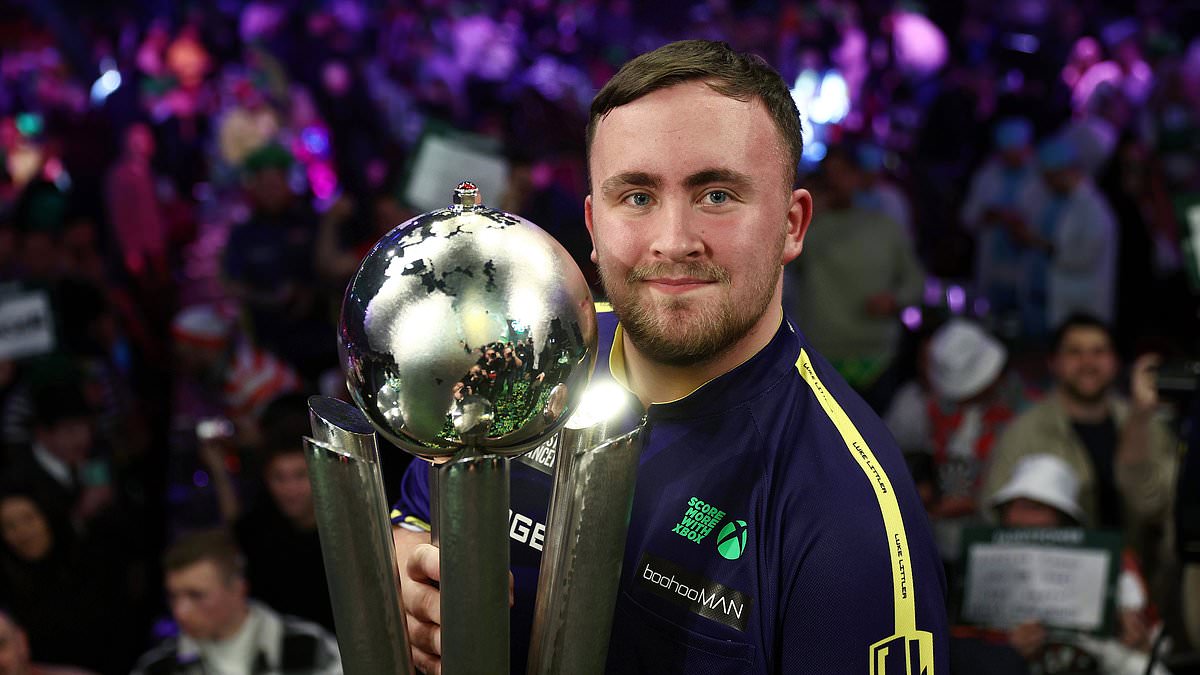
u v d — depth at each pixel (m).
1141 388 3.33
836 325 4.96
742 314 0.82
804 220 0.90
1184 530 1.46
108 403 4.01
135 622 3.35
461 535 0.66
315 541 3.12
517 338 0.66
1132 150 6.16
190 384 4.36
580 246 3.17
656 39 12.16
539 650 0.74
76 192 6.70
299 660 2.75
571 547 0.71
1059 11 10.30
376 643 0.71
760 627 0.89
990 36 10.23
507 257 0.67
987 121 8.18
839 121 9.84
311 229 4.86
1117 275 6.05
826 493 0.89
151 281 6.29
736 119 0.79
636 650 0.91
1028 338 5.73
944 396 3.85
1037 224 5.87
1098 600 2.71
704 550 0.90
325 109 9.06
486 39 10.80
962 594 2.74
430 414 0.66
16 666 2.63
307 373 4.63
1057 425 3.44
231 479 3.76
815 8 10.93
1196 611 2.51
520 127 9.23
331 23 9.48
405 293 0.66
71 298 4.34
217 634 2.69
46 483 3.34
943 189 7.73
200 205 8.61
